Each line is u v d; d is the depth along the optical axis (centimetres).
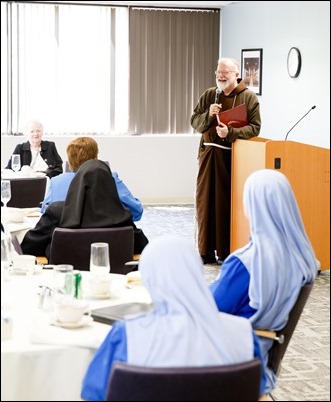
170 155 1060
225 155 683
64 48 1034
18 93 1025
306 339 485
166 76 1048
